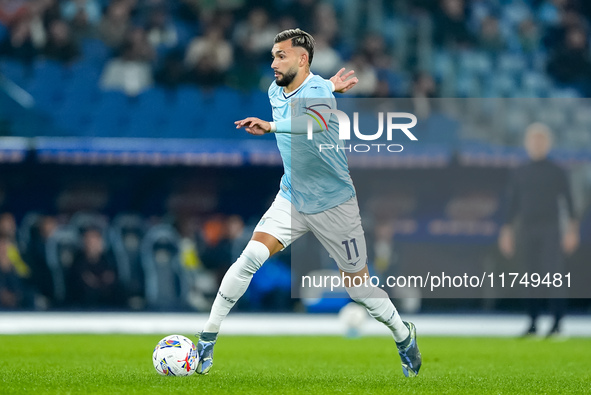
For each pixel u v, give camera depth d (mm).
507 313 59906
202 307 57625
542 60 79438
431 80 70625
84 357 27422
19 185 60500
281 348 33344
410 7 78062
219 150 59125
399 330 20641
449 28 78125
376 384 19453
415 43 76625
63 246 56938
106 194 61750
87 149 58188
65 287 56625
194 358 20172
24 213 60750
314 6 73125
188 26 73438
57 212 61094
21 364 24250
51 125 65500
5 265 54688
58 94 67125
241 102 68812
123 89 68188
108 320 51125
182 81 69250
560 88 78125
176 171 62344
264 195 63562
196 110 68000
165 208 62812
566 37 79812
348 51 74938
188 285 57438
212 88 68812
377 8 77688
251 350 32062
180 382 18844
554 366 26359
